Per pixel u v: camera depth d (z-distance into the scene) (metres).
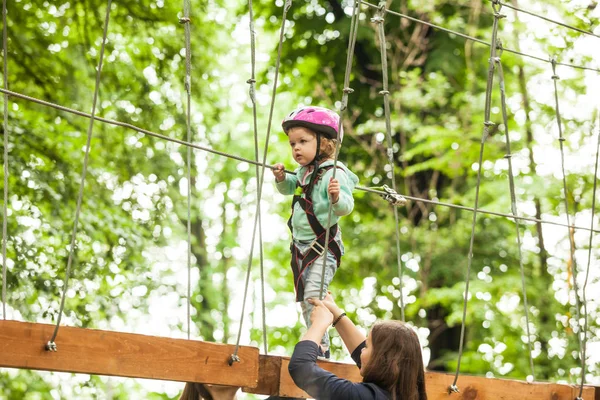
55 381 12.32
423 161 14.18
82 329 3.97
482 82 13.47
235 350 4.34
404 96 13.02
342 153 14.13
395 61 13.75
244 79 16.22
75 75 11.53
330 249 4.91
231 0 15.11
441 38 13.65
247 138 16.53
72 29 11.61
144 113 12.05
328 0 14.32
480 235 13.23
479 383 5.22
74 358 3.93
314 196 4.90
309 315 4.88
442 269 13.07
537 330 13.20
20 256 10.25
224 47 13.59
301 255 4.93
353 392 4.06
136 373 4.07
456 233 13.16
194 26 12.63
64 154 11.05
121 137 11.84
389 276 13.40
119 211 11.29
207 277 16.78
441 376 5.11
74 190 10.87
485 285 12.86
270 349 16.97
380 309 13.99
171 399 18.97
